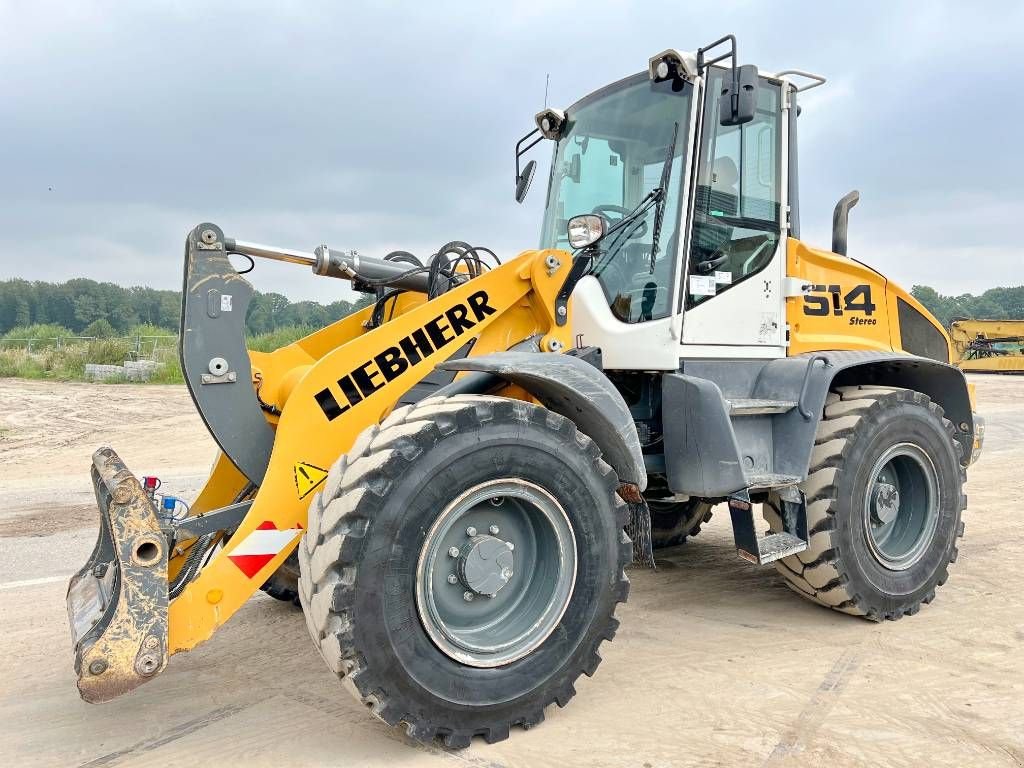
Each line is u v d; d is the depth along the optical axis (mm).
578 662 2990
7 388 16922
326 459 3064
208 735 2873
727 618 4215
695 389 3697
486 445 2777
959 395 4863
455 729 2723
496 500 2922
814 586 4086
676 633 3975
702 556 5520
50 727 2941
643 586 4801
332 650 2553
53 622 4074
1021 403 16906
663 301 3908
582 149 4480
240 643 3771
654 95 4082
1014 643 3797
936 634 3934
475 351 3455
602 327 3979
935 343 5188
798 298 4398
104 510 2977
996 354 25469
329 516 2619
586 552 2984
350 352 3131
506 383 3359
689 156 3883
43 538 5855
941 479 4387
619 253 4047
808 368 4055
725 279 4066
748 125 4164
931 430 4359
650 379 4129
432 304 3305
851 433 4066
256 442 3211
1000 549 5504
